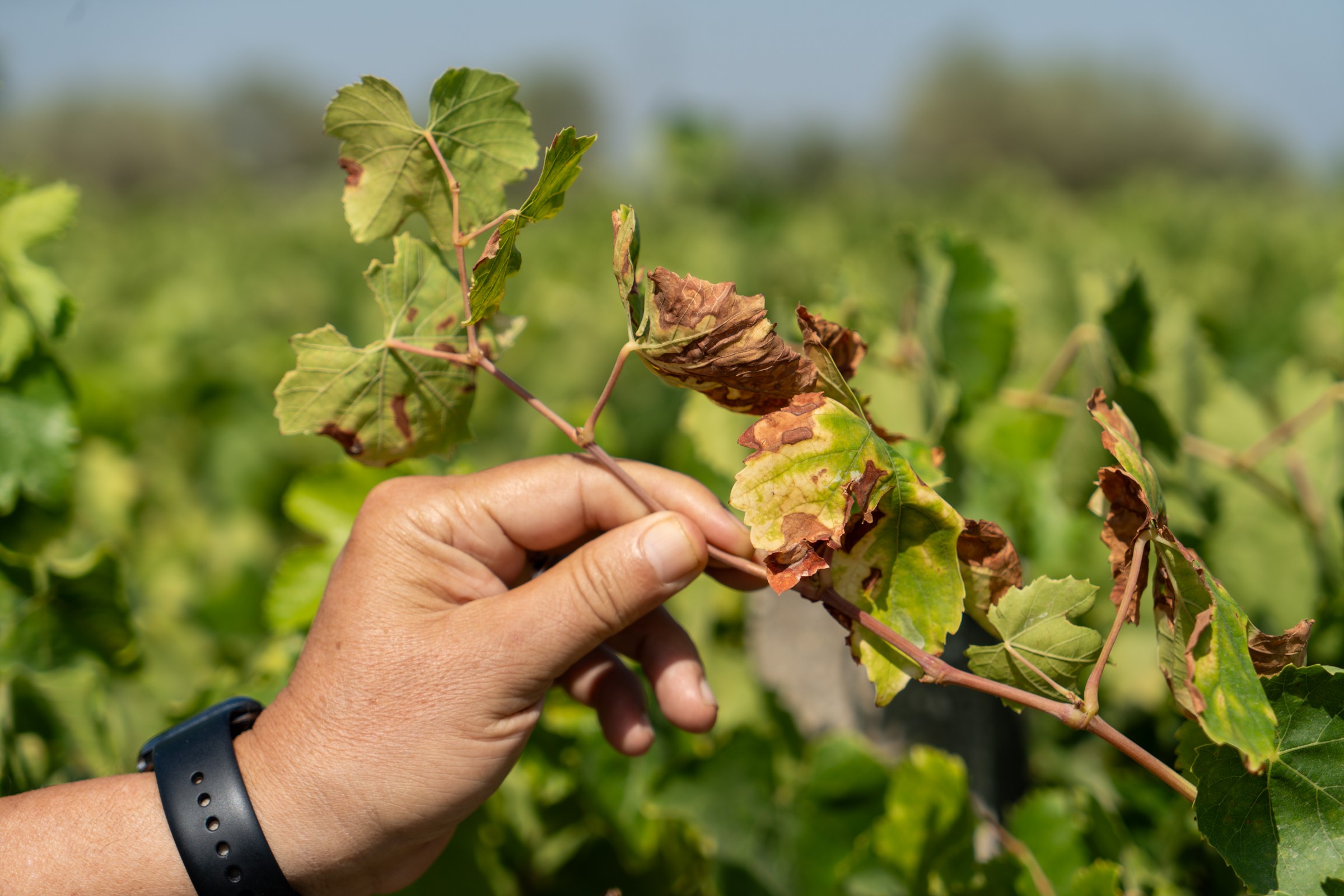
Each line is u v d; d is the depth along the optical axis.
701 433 0.60
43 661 0.58
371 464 0.50
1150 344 0.59
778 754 0.61
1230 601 0.42
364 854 0.48
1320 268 2.10
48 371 0.56
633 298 0.44
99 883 0.47
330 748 0.48
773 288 1.49
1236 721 0.41
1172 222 3.02
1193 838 0.55
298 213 4.57
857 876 0.55
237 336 2.07
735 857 0.59
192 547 1.26
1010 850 0.54
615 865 0.65
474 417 1.43
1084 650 0.43
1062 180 16.31
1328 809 0.41
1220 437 0.69
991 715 0.59
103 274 2.67
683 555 0.47
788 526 0.42
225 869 0.47
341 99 0.46
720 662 0.72
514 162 0.48
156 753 0.48
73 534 0.96
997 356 0.63
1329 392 0.64
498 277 0.45
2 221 0.55
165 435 1.48
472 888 0.60
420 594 0.49
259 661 0.63
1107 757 0.67
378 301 0.48
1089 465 0.60
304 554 0.61
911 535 0.43
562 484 0.50
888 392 0.62
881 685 0.44
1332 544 0.63
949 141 16.42
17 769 0.58
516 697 0.48
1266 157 15.81
